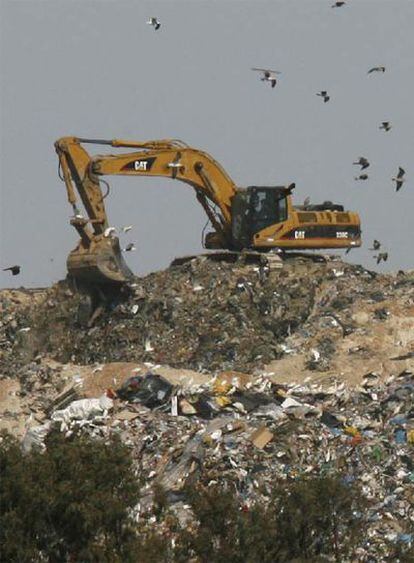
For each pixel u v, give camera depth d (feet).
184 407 433.89
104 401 436.35
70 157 546.26
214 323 542.57
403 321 545.85
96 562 308.60
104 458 320.29
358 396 454.81
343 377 509.76
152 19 459.73
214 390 452.76
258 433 403.34
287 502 322.34
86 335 547.49
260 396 449.89
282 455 394.52
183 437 404.98
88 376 499.51
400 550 338.54
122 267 545.85
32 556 308.19
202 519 320.50
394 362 516.32
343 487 327.47
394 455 399.44
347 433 413.80
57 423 406.00
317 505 321.52
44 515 311.47
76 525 312.09
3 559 307.99
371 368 515.50
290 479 358.84
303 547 321.52
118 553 311.47
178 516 357.61
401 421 425.28
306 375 516.73
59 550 313.32
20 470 312.71
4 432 333.42
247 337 536.01
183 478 382.83
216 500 320.50
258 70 465.06
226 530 318.45
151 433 410.52
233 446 397.60
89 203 545.03
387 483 384.68
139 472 386.52
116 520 314.35
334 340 537.65
